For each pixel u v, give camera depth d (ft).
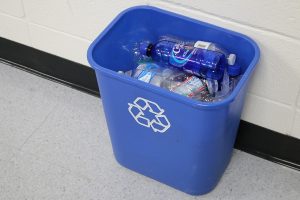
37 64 5.82
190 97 3.94
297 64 4.02
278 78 4.23
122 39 4.41
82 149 5.04
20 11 5.32
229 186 4.69
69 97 5.60
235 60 4.17
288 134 4.64
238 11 3.97
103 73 3.80
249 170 4.83
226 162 4.70
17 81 5.80
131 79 3.71
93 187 4.71
